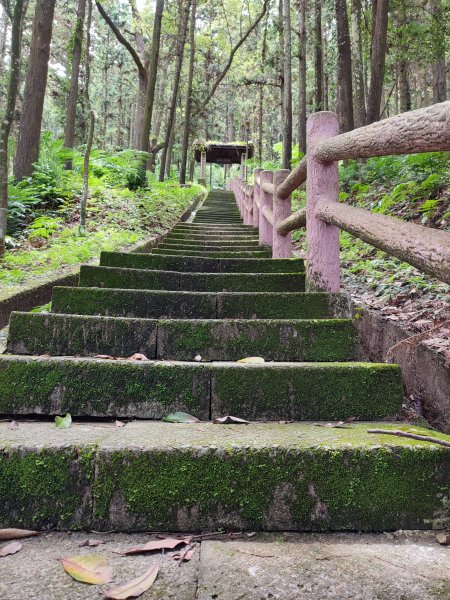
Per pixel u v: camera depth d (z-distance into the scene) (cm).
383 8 746
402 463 122
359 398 165
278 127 2420
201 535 118
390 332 211
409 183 431
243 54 1825
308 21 1229
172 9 1482
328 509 121
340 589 90
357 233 169
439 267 104
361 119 830
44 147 748
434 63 1142
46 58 715
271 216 411
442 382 160
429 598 87
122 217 614
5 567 99
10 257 388
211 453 123
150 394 169
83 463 122
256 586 91
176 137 2136
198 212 1018
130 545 112
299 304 245
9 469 122
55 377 169
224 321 210
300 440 130
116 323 209
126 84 2438
